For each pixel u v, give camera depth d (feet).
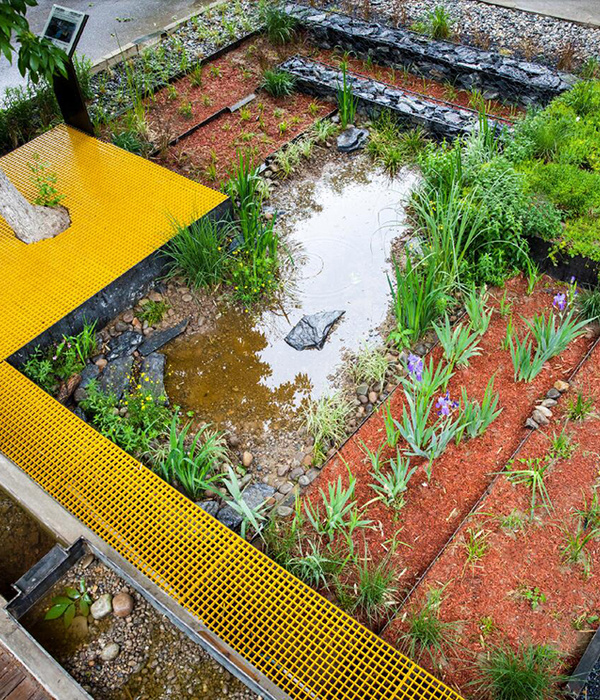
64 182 19.02
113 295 16.56
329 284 17.57
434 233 16.02
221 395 15.38
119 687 11.14
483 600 11.34
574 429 13.41
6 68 25.34
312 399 15.11
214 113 22.74
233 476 12.54
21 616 11.94
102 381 15.40
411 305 15.06
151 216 17.85
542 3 25.30
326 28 24.57
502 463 13.16
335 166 20.95
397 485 12.55
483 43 23.71
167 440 14.32
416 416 12.79
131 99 23.34
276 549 12.28
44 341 15.57
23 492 13.15
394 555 12.16
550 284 16.44
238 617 11.03
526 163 17.79
